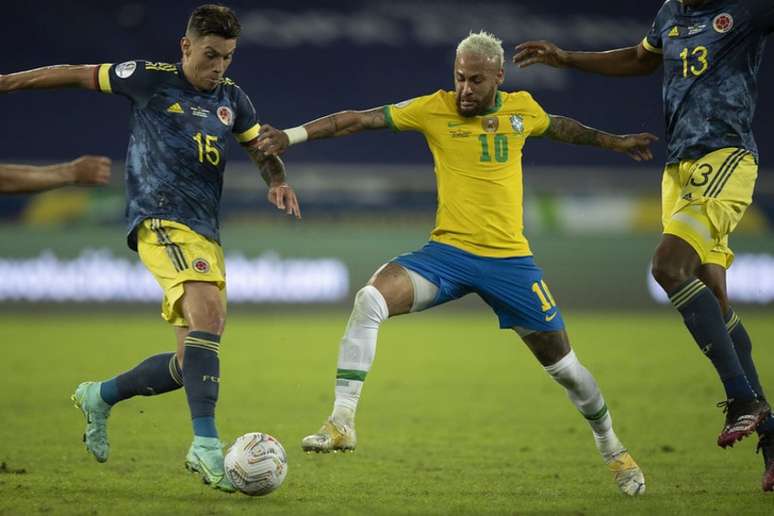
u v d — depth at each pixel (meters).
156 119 22.12
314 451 20.95
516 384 46.28
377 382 46.84
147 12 118.25
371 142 110.19
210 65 22.08
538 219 83.88
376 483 23.59
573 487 23.27
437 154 22.81
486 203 22.36
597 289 83.88
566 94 119.44
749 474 25.41
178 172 22.00
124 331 66.12
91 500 20.69
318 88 120.19
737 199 22.48
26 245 75.81
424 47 125.62
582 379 22.33
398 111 22.73
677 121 23.50
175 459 26.78
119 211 78.06
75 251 76.25
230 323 73.44
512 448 29.80
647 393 43.19
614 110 118.25
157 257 21.75
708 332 21.91
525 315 22.36
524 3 131.12
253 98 118.31
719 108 22.86
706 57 23.05
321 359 54.34
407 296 22.03
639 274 84.06
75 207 77.94
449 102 22.66
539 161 108.50
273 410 37.38
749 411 21.73
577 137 23.78
